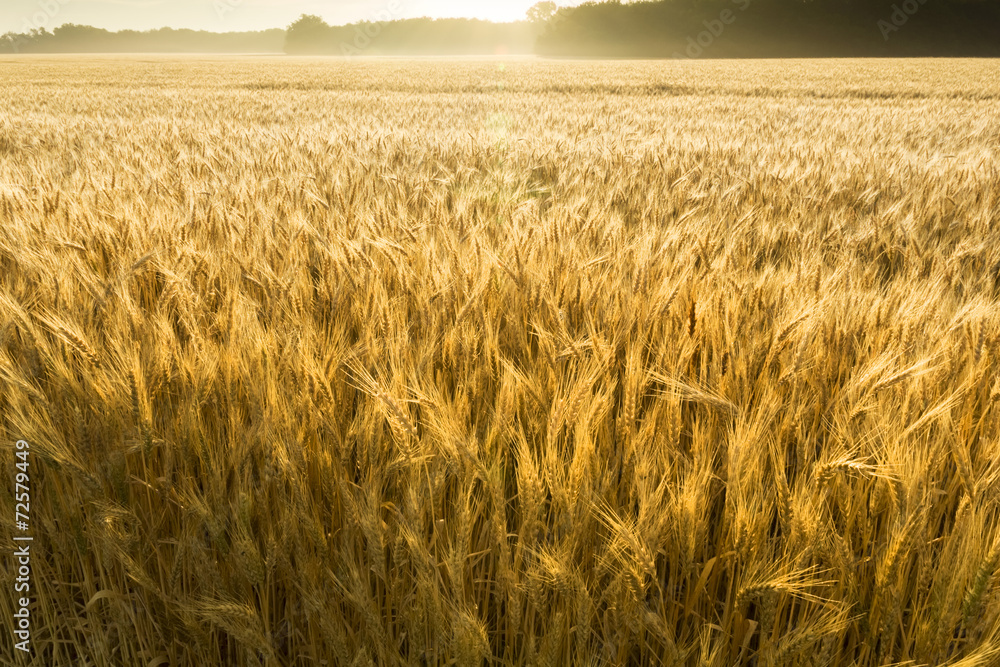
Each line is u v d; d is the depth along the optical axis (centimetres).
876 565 151
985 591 131
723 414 190
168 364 191
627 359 205
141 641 165
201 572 155
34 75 4512
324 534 162
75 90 2905
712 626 149
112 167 629
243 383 195
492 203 492
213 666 161
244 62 7850
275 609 177
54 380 193
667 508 156
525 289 260
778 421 194
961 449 161
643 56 10212
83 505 170
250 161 690
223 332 221
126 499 167
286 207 429
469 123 1449
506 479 189
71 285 248
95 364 188
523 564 163
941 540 176
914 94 2930
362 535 172
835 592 158
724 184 616
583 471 161
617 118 1577
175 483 183
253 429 169
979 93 2911
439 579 153
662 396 193
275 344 211
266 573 164
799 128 1363
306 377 180
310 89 3312
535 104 2144
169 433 178
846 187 603
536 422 192
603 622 162
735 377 203
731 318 241
